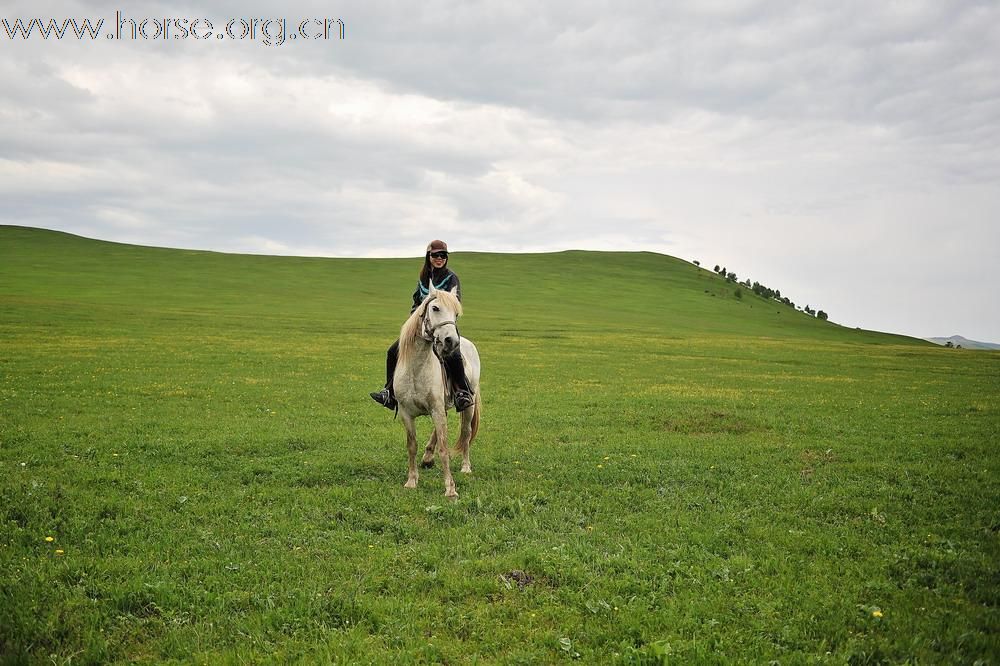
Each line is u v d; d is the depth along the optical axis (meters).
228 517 8.05
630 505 8.92
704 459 11.62
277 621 5.48
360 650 5.04
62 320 38.38
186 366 23.91
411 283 96.31
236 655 4.95
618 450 12.33
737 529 7.95
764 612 5.72
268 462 10.85
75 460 10.56
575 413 16.72
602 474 10.37
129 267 91.75
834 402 19.50
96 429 13.03
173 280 81.56
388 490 9.37
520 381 23.33
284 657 4.95
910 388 23.69
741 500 9.21
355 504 8.67
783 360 35.56
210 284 80.31
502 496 9.16
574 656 5.04
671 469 10.74
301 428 13.94
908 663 4.93
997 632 5.44
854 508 8.71
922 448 12.82
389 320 51.75
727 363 32.56
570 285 109.75
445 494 9.12
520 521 8.11
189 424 13.94
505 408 17.48
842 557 7.09
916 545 7.39
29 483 8.88
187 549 6.99
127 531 7.48
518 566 6.67
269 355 28.41
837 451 12.48
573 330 51.50
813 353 40.22
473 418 10.43
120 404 16.31
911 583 6.39
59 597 5.75
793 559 6.97
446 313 8.95
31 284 68.56
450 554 7.00
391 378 10.19
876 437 13.95
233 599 5.81
